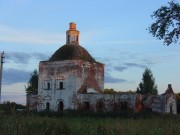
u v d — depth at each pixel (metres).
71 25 62.75
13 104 16.97
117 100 54.59
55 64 59.50
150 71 79.88
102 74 63.12
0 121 13.88
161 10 34.47
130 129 14.68
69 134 13.38
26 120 14.77
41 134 12.47
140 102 53.06
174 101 55.78
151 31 35.22
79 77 57.66
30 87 84.00
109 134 13.84
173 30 34.44
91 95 56.62
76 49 60.78
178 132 14.48
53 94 59.09
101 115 45.66
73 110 51.81
